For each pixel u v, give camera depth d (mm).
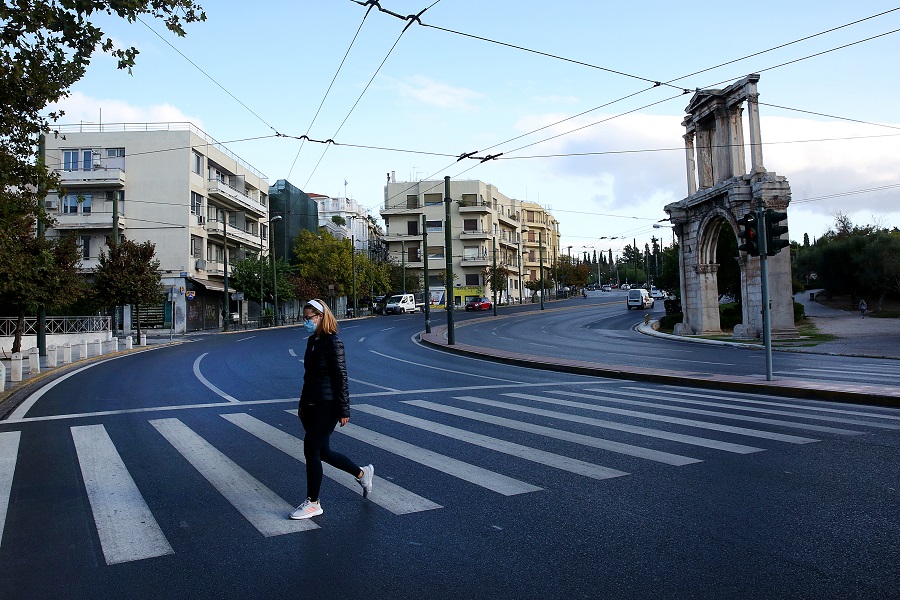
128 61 9180
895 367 16109
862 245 47688
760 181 26438
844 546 4324
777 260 27516
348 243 66125
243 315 56094
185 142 44562
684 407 10258
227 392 13258
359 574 4098
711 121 31031
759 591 3703
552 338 32062
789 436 7762
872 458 6609
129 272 30875
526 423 9078
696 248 32000
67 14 8602
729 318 36438
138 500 5781
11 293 23078
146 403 11805
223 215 46938
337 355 5391
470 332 37312
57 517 5340
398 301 65125
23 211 10664
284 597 3797
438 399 11766
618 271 170000
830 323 35906
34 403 12102
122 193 44000
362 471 5602
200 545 4664
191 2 9367
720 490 5645
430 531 4844
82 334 30109
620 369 15711
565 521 4984
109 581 4078
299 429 9102
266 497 5820
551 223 116688
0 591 3951
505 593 3770
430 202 83812
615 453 7117
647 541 4520
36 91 9344
